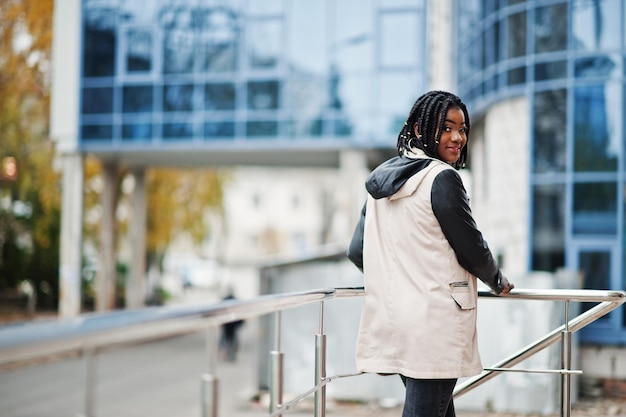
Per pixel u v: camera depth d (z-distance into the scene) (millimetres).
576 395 11141
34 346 1126
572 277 11227
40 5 25219
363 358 2998
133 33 24312
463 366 2812
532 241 15781
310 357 11672
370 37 22562
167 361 10172
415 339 2816
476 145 19281
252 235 76750
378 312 2973
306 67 22984
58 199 29250
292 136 23016
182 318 1647
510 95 16312
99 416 1277
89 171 28969
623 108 15023
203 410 1811
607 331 13539
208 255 71688
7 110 26219
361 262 3229
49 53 25703
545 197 15688
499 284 2947
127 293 28328
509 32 16406
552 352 10438
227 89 23547
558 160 15562
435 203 2809
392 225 2967
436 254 2854
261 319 12070
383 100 22453
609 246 15062
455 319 2812
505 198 16484
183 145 23844
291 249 76562
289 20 23172
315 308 11727
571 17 15484
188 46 23875
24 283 30438
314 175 54312
